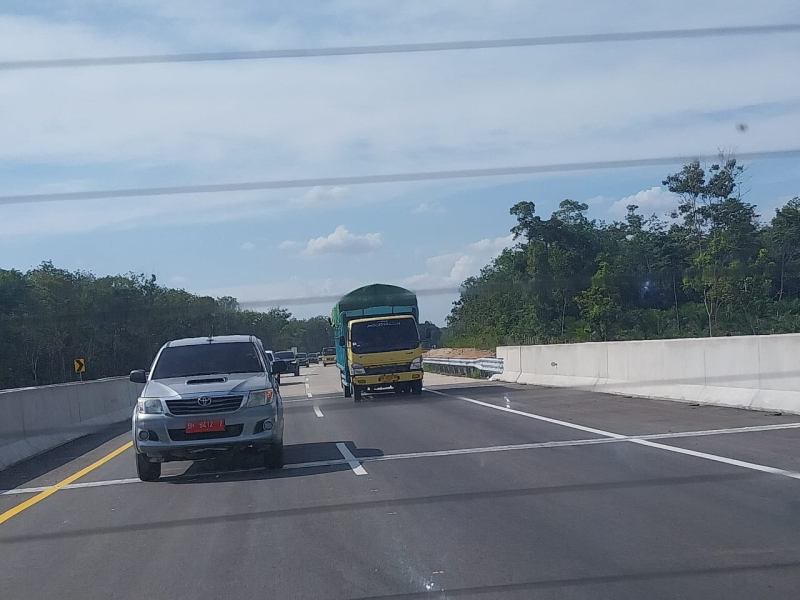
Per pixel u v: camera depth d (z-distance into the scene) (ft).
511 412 56.85
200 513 28.96
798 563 19.44
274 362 42.63
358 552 22.41
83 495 34.30
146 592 20.13
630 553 20.90
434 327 83.10
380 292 86.74
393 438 46.47
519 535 23.22
